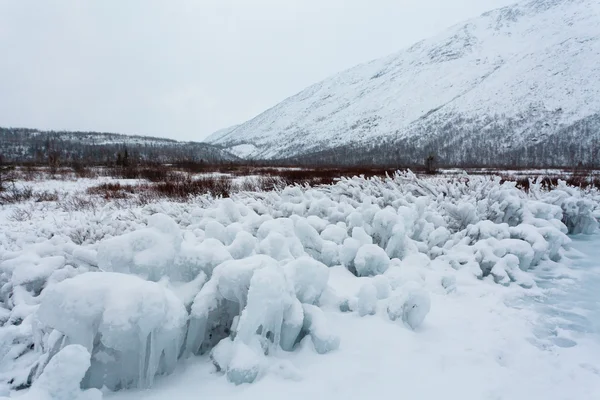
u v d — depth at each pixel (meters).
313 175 22.67
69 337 2.11
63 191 15.15
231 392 2.22
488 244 5.41
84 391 1.89
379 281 3.65
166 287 2.67
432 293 4.18
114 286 2.17
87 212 9.98
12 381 2.42
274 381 2.33
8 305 3.55
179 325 2.28
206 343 2.78
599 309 3.92
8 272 3.79
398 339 2.94
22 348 2.78
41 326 2.64
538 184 9.93
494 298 4.12
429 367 2.62
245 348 2.38
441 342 3.01
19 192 13.52
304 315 2.89
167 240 2.80
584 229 8.19
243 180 18.59
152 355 2.19
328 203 6.60
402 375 2.50
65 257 4.17
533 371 2.66
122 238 2.68
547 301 4.14
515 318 3.61
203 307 2.56
